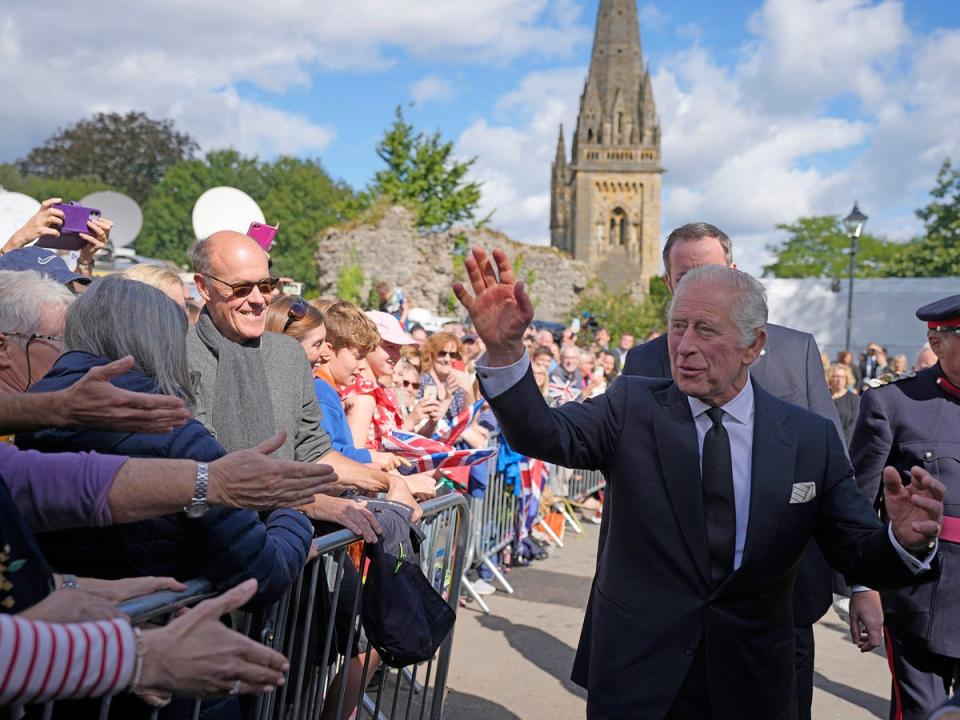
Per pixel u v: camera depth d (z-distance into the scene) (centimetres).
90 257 397
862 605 327
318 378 375
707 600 236
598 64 7425
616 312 3116
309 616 265
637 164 7350
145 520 196
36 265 332
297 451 315
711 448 243
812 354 355
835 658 563
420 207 3803
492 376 236
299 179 6700
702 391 239
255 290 300
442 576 368
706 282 241
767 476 240
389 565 289
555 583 707
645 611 240
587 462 251
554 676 499
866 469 378
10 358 232
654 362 335
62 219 383
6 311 232
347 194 7006
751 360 245
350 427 423
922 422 369
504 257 235
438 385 635
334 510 281
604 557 261
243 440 288
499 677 495
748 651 237
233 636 157
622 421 253
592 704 246
